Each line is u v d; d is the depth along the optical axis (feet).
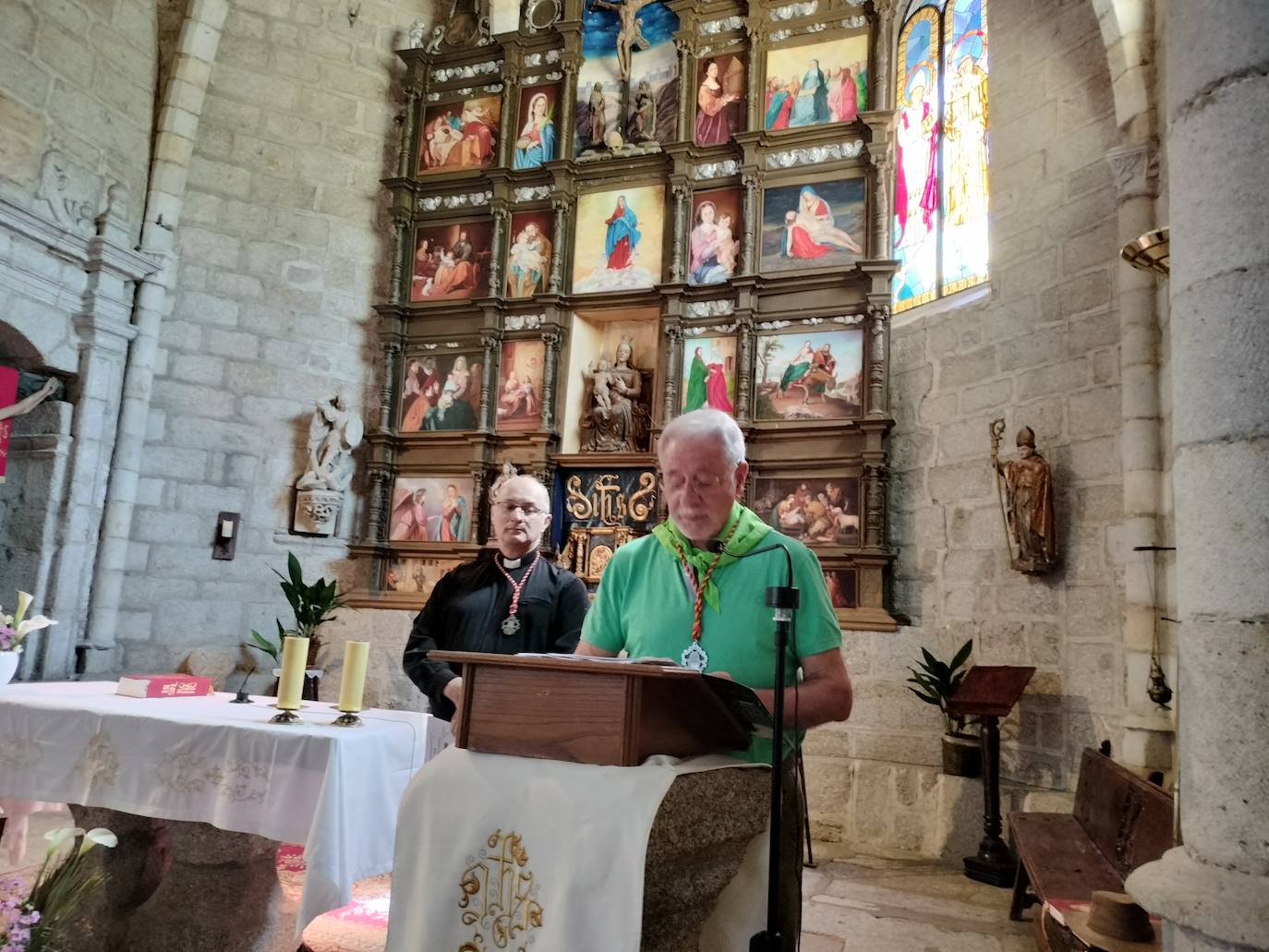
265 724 9.93
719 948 6.07
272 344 28.99
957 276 24.63
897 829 20.81
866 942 14.16
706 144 28.14
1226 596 5.36
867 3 27.02
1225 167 5.65
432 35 32.07
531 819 5.22
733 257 27.25
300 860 16.26
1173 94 6.15
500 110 30.73
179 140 27.55
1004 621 21.07
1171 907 5.21
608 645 7.78
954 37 25.88
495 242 29.60
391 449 29.50
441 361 29.84
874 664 22.25
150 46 27.61
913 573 23.71
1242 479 5.35
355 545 28.68
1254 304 5.45
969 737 20.03
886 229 25.61
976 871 18.01
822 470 25.11
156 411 26.94
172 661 26.23
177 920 10.38
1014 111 22.77
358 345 30.40
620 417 27.84
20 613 14.37
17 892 7.98
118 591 25.39
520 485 11.88
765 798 5.82
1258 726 5.16
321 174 30.48
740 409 25.90
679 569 7.36
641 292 27.78
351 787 9.29
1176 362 5.96
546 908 4.94
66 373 24.93
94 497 25.17
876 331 24.84
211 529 27.37
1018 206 22.29
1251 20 5.66
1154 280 17.81
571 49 30.19
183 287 27.81
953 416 23.30
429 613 11.92
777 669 5.57
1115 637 18.57
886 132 26.03
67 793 10.32
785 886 6.27
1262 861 5.05
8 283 23.06
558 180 29.27
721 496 7.16
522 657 5.60
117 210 25.88
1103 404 19.44
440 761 5.82
